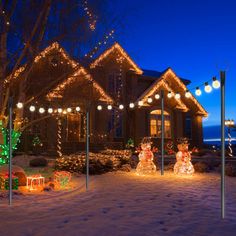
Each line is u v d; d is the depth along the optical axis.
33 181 10.66
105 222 6.47
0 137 11.78
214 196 9.22
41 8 11.54
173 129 28.22
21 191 9.77
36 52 11.78
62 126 23.67
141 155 14.73
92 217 6.87
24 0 11.61
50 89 17.89
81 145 23.25
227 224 6.29
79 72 18.12
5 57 11.71
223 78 6.98
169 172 15.60
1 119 11.78
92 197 9.15
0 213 7.22
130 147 25.77
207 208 7.67
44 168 16.12
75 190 10.12
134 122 26.78
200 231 5.85
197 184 11.62
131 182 12.16
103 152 19.08
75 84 19.00
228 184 11.63
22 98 12.36
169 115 28.23
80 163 15.12
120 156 18.06
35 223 6.42
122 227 6.12
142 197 9.10
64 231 5.89
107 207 7.82
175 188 10.70
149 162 14.68
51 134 23.44
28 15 11.66
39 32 11.73
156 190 10.30
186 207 7.79
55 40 12.07
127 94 27.27
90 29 12.71
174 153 24.25
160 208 7.70
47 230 5.95
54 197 9.05
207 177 13.70
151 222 6.45
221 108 6.95
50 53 14.41
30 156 22.03
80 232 5.82
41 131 23.84
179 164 14.27
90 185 11.37
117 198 8.98
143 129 26.66
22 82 12.33
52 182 11.01
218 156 21.39
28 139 23.83
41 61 15.29
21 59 11.66
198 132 30.31
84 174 14.88
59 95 19.38
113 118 26.25
